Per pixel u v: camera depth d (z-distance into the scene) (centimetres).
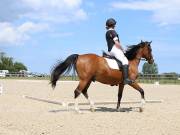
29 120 1177
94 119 1191
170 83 4178
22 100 1848
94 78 1333
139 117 1235
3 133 973
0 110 1441
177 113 1338
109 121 1147
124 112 1382
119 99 1429
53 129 1015
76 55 1317
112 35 1341
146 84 3881
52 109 1479
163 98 2012
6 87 2933
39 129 1018
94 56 1326
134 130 987
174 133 940
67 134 944
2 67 10225
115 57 1351
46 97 2044
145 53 1422
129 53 1413
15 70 10306
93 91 2583
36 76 6262
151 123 1102
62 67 1297
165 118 1206
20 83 3703
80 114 1314
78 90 1311
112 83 1369
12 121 1159
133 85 1385
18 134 959
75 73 1315
